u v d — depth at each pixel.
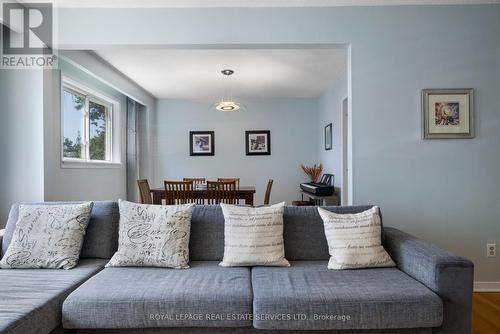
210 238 2.05
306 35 2.48
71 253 1.88
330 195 4.53
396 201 2.48
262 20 2.48
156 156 5.84
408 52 2.48
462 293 1.49
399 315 1.43
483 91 2.48
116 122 4.89
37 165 2.51
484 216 2.49
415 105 2.48
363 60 2.48
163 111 5.86
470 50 2.48
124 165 5.08
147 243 1.88
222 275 1.73
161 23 2.48
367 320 1.43
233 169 5.88
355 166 2.49
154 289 1.53
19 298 1.41
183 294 1.49
